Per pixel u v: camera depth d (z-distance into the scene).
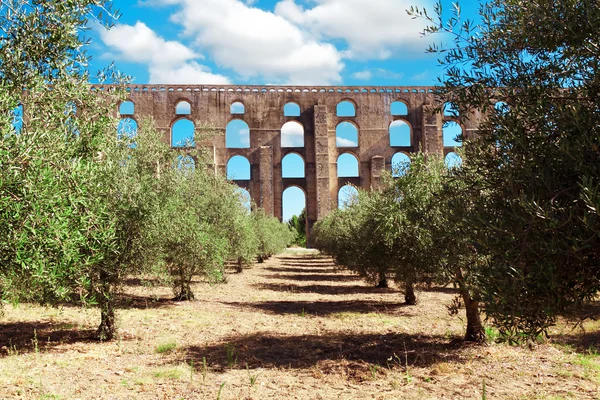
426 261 9.99
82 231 5.66
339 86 68.75
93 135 6.07
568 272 3.21
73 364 7.83
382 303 16.27
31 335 10.08
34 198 4.32
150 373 7.38
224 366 7.90
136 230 9.39
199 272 16.64
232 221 20.67
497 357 8.37
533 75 4.05
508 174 3.58
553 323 3.43
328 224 30.55
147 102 65.12
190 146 17.52
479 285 3.58
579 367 7.71
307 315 13.77
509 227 3.32
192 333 10.79
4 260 4.66
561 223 2.99
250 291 20.08
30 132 4.81
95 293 8.73
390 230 11.45
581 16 3.45
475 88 4.42
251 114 67.56
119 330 10.77
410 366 7.88
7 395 6.04
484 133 4.10
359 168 67.88
